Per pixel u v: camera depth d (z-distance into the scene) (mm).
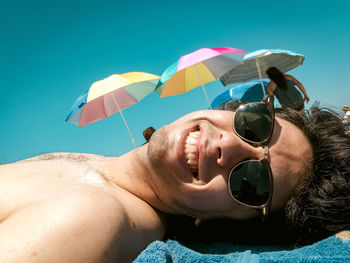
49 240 316
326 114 523
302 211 449
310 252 375
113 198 406
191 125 455
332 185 445
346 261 328
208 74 1316
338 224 439
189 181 445
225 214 464
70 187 395
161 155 443
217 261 368
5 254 299
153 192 468
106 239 352
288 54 1393
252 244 481
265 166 433
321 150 464
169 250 396
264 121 445
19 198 388
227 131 446
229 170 437
